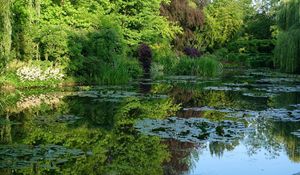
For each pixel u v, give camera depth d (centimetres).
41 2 2319
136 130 1048
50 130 1041
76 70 2172
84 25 2466
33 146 876
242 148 880
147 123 1136
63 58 2084
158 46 3247
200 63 3030
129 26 3055
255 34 5128
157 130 1049
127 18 2953
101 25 2544
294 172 719
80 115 1254
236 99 1662
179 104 1515
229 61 4609
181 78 2658
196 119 1198
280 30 3111
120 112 1317
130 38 2984
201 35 4553
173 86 2172
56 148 862
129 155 816
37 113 1280
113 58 2295
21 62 1939
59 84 2033
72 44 2111
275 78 2673
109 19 2647
